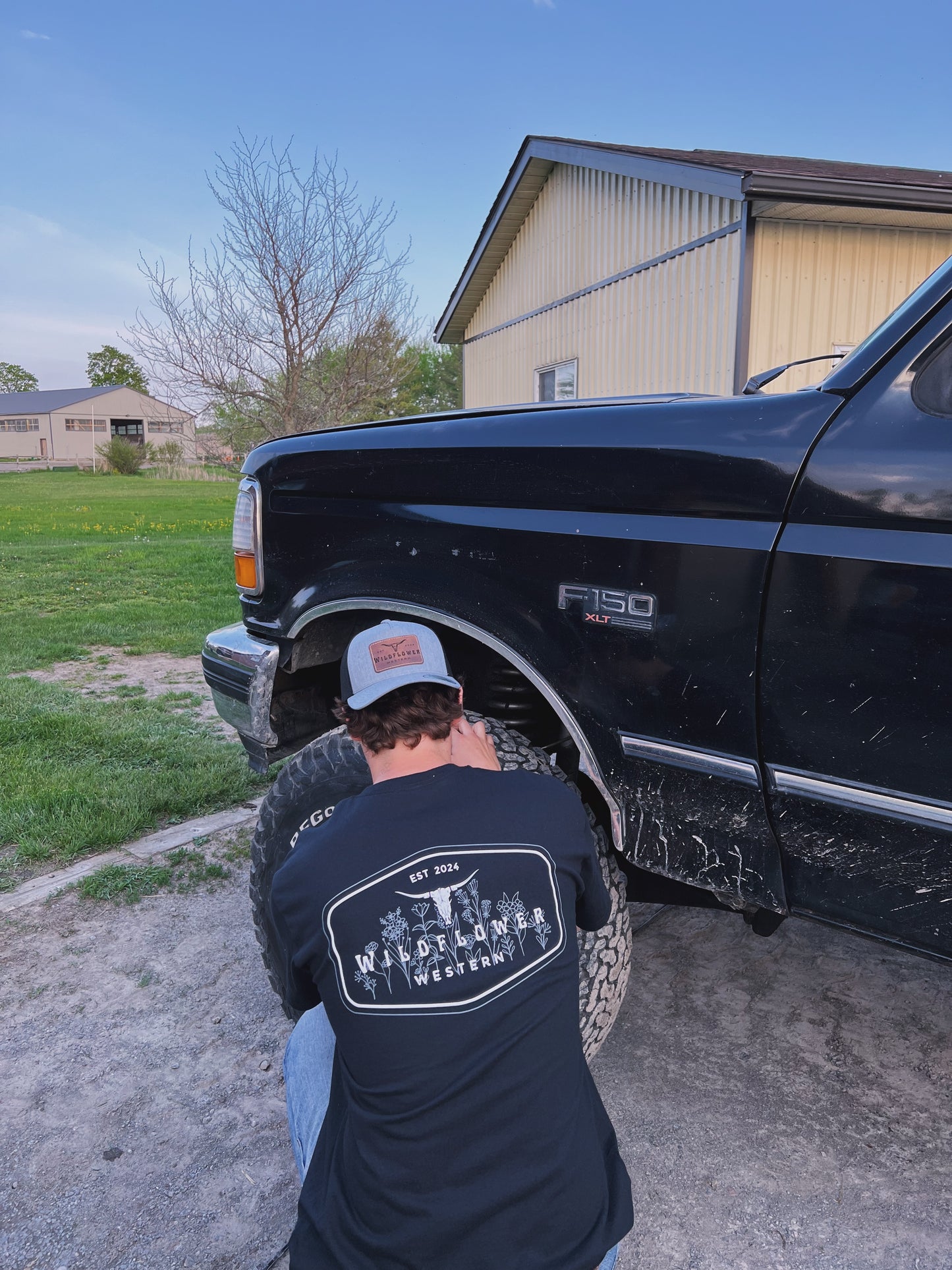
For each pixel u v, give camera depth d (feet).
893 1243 6.30
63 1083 8.02
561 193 38.45
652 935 10.37
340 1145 4.33
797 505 5.40
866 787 5.24
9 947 10.09
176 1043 8.53
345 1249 4.01
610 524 6.15
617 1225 4.18
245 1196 6.84
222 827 13.05
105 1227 6.58
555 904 4.38
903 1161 7.02
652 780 6.15
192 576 38.29
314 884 4.29
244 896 11.17
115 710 18.61
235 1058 8.33
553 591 6.45
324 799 7.32
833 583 5.24
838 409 5.40
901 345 5.28
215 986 9.39
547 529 6.45
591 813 6.94
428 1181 3.90
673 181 28.32
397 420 7.78
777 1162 7.02
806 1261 6.18
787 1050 8.34
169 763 15.42
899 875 5.29
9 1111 7.68
